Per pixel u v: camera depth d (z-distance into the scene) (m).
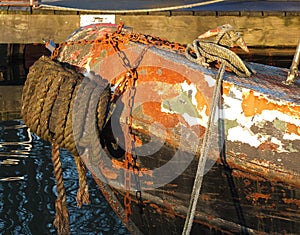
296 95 3.65
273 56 11.09
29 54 10.95
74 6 11.16
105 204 6.08
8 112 8.53
